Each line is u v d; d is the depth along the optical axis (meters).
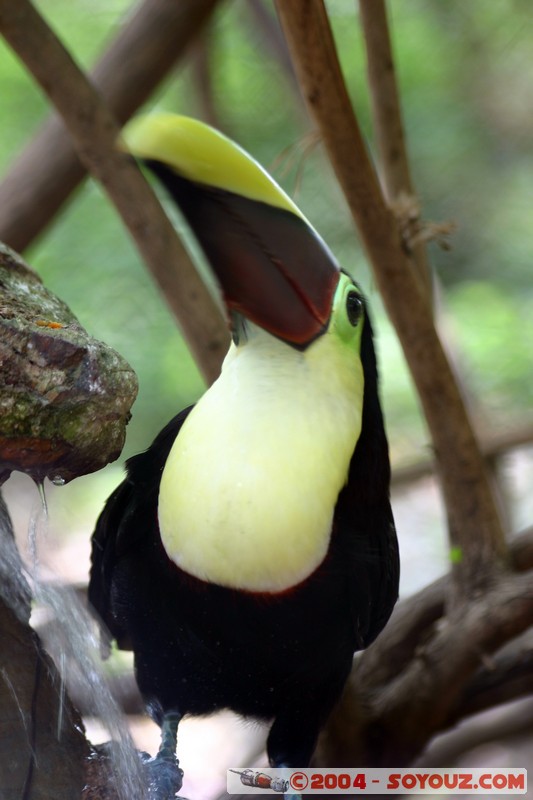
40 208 6.28
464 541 5.33
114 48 6.06
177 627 4.00
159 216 5.30
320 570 3.80
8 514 3.76
